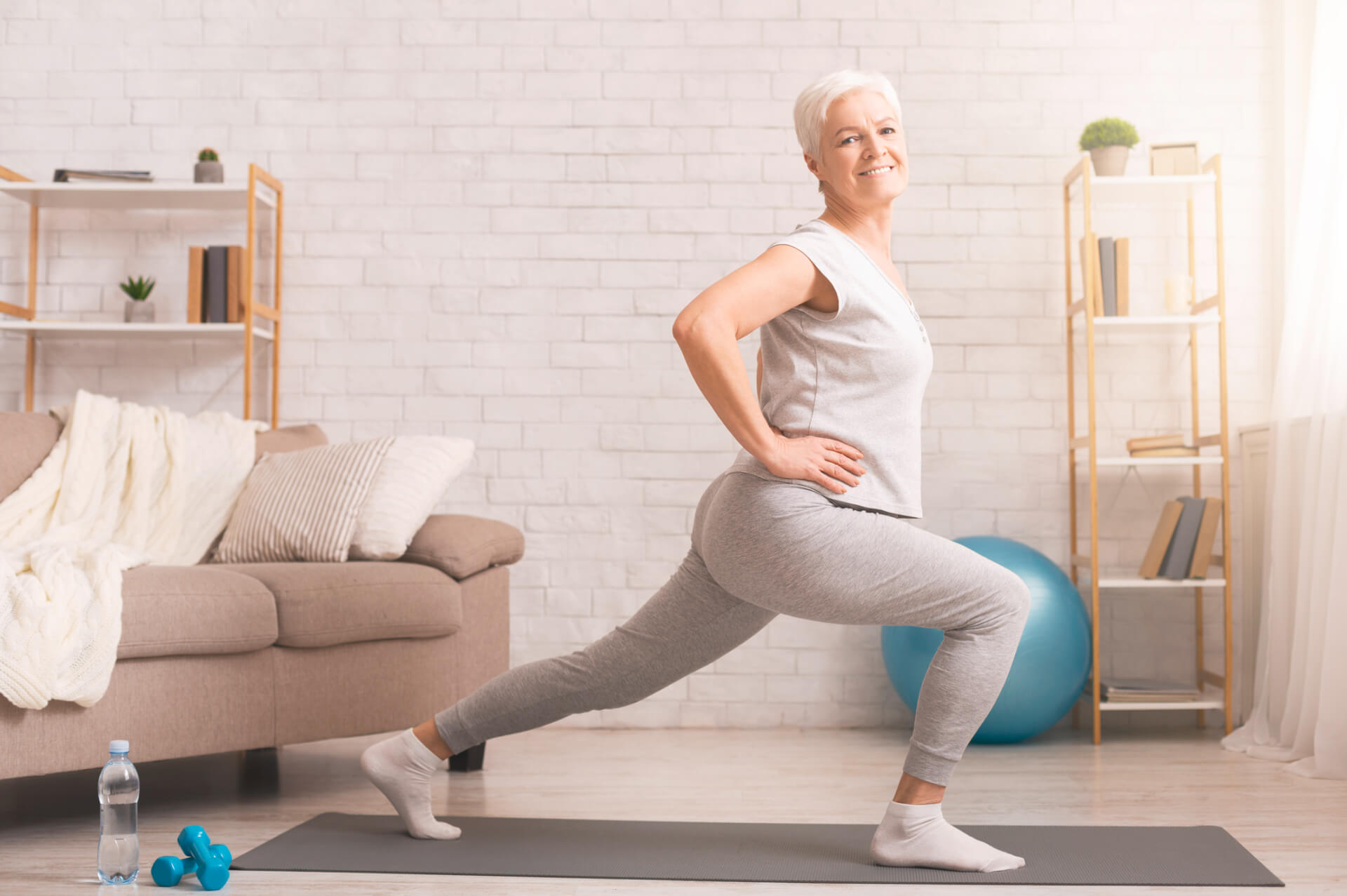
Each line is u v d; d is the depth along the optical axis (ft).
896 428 5.72
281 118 11.80
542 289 11.69
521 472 11.59
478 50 11.81
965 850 5.82
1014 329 11.57
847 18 11.71
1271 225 11.48
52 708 6.35
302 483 9.19
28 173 11.75
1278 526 9.86
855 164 5.80
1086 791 8.14
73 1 11.82
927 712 5.80
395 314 11.70
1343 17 9.51
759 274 5.43
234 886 5.66
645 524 11.52
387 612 7.97
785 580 5.57
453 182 11.76
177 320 11.75
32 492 8.73
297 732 7.56
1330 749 8.62
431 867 5.94
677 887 5.64
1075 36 11.66
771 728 11.29
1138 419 11.53
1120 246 10.76
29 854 6.43
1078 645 9.93
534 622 11.48
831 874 5.78
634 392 11.61
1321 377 9.18
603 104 11.76
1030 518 11.49
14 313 11.28
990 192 11.62
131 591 6.77
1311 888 5.61
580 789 8.26
